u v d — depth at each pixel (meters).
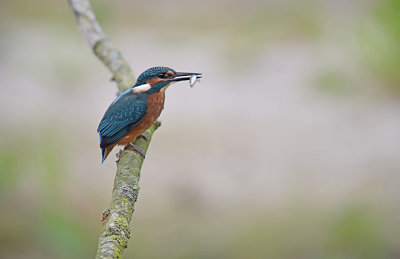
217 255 10.47
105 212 5.01
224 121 15.75
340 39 19.75
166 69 7.10
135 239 11.03
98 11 21.44
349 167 13.20
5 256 10.14
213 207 12.04
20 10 23.42
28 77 17.69
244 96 17.03
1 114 15.24
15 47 19.56
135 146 6.85
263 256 10.29
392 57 16.77
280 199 12.23
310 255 10.30
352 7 22.33
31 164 12.41
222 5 25.53
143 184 12.92
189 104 16.77
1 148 12.81
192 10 24.86
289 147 14.32
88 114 15.93
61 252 10.52
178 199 12.30
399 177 12.54
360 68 17.53
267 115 15.89
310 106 16.22
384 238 10.48
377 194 11.98
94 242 10.94
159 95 7.08
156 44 20.77
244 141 14.62
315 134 14.85
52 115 15.48
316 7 22.77
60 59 18.75
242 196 12.35
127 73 7.50
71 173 12.77
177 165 13.64
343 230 10.79
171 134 15.12
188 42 21.06
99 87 17.64
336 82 17.08
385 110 15.70
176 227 11.27
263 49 20.09
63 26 21.73
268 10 23.73
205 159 13.79
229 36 21.72
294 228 11.15
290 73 18.28
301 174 13.12
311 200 12.01
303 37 20.84
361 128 14.91
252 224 11.37
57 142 13.60
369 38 17.30
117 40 20.91
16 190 11.95
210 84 17.75
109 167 13.49
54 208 11.14
